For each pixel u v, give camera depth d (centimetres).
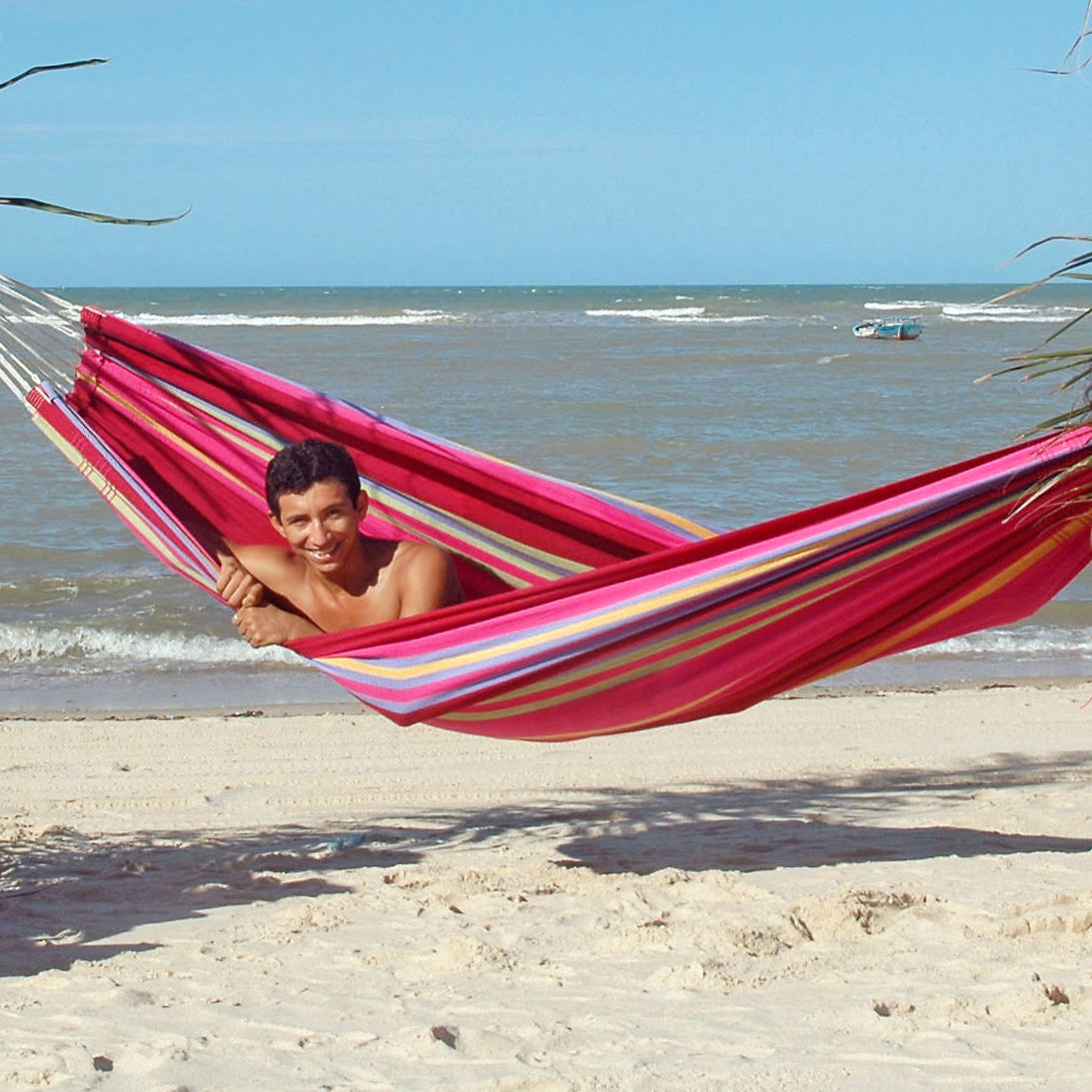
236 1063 326
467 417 2730
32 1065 321
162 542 465
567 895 469
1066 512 427
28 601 1240
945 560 429
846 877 485
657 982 378
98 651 1112
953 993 363
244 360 4288
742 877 484
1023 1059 320
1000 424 2573
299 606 453
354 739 838
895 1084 307
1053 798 659
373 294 13825
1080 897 444
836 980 376
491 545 510
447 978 387
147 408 504
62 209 390
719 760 778
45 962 407
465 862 540
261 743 827
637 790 704
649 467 2053
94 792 704
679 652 428
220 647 1119
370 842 587
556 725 453
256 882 503
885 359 4478
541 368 4059
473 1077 317
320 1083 314
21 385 475
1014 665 1097
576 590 412
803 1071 316
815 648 441
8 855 554
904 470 2000
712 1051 329
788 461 2102
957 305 8881
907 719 893
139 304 9838
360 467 502
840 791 695
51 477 1856
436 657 418
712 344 5309
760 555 409
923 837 579
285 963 401
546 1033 343
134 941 427
